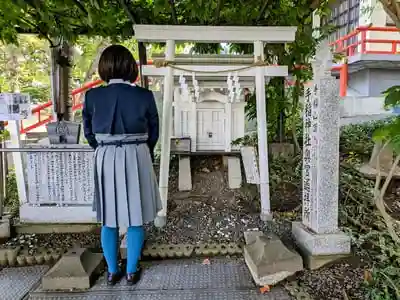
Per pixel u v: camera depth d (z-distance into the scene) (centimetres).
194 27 259
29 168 261
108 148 186
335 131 212
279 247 203
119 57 187
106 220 187
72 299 183
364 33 680
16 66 729
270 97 370
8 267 221
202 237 249
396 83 751
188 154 341
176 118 343
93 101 188
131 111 184
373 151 330
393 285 177
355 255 217
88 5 256
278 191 322
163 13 314
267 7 291
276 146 368
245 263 221
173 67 264
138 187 186
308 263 213
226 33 262
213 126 346
